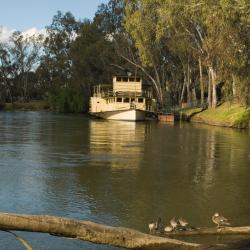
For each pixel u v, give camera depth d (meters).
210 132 49.72
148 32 68.50
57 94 105.75
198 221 15.86
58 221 8.23
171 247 9.24
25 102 124.44
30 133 46.47
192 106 79.81
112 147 35.50
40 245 13.11
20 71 131.75
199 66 77.81
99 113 76.06
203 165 27.42
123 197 19.09
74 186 21.03
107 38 94.38
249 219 16.19
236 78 48.97
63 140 40.06
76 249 12.83
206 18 42.84
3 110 109.75
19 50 131.00
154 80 84.62
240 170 25.75
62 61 115.19
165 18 58.19
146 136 44.69
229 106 62.34
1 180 22.03
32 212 16.66
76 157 29.86
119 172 24.77
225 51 45.94
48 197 18.88
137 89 74.19
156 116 73.12
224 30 42.84
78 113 96.88
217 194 19.86
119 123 64.75
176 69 87.12
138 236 8.95
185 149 34.72
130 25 70.06
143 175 24.02
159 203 18.19
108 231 8.70
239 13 36.88
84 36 101.19
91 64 99.50
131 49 88.88
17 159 28.52
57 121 67.69
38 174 23.75
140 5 69.12
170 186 21.41
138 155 31.28
